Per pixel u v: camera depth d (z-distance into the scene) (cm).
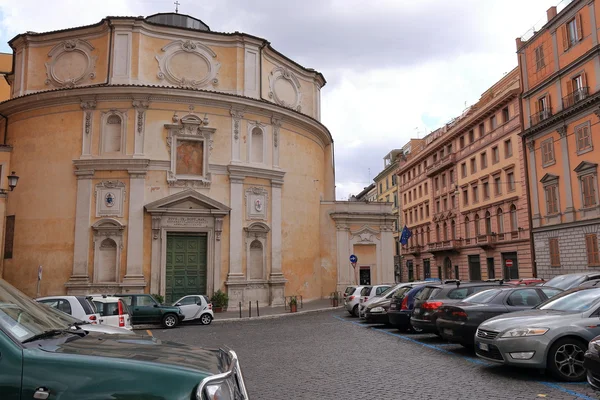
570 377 873
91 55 3041
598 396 771
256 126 3169
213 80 3102
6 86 3919
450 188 5478
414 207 6688
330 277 3650
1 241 2862
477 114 4691
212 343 1592
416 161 6469
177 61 3073
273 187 3192
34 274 2850
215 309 2791
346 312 2745
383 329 1855
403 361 1151
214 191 2977
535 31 3719
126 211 2836
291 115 3319
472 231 4950
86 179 2864
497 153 4450
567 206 3316
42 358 336
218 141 3023
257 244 3106
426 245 6162
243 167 3038
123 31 2986
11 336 345
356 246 3756
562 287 1711
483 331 967
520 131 3878
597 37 3058
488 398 790
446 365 1080
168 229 2872
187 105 2984
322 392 870
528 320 920
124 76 2939
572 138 3288
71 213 2856
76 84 3017
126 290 2742
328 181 4050
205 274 2925
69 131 2930
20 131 3048
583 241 3172
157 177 2894
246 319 2430
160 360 367
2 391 322
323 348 1404
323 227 3712
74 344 384
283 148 3309
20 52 3178
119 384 336
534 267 3662
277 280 3108
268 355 1307
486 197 4688
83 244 2809
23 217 2933
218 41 3158
